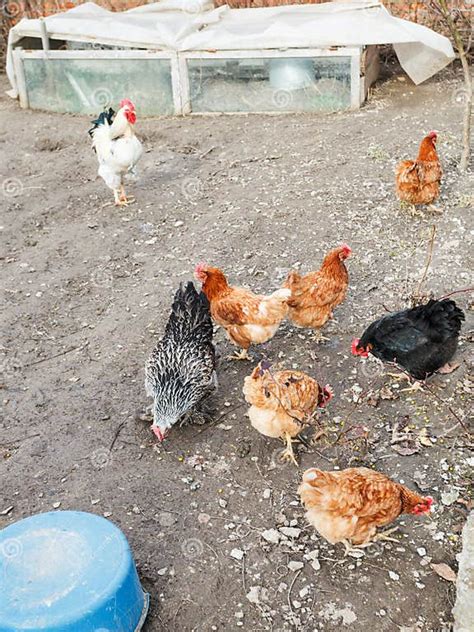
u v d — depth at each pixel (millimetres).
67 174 3281
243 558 1423
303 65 3678
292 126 3574
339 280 1899
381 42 3568
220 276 1897
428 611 1291
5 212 2965
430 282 2236
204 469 1646
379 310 2145
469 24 4117
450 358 1822
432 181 2523
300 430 1620
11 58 4086
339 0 4062
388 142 3225
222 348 2068
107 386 1938
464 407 1759
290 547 1442
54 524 1303
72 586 1182
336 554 1419
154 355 1779
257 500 1556
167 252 2592
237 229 2668
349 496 1300
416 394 1815
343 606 1312
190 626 1298
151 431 1770
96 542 1263
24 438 1770
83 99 4008
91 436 1764
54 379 1981
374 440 1687
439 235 2486
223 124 3719
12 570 1212
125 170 2887
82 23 3924
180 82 3820
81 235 2758
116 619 1186
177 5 4008
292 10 3961
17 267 2566
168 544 1461
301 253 2475
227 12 4094
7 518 1530
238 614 1313
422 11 4164
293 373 1604
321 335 2059
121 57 3824
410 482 1560
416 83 3896
